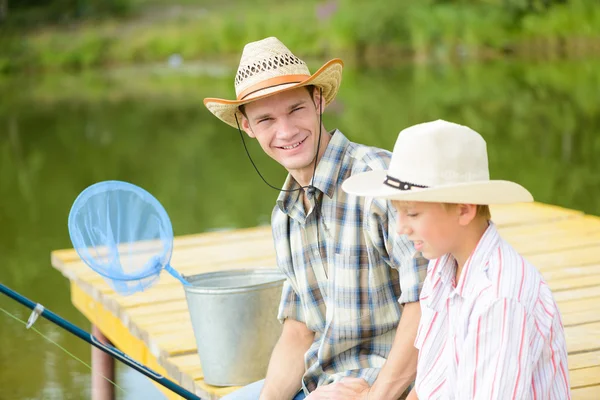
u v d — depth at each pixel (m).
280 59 2.89
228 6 29.95
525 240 5.60
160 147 14.32
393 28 26.38
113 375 5.26
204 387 3.74
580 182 9.84
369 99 17.86
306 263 2.93
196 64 27.25
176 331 4.35
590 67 21.80
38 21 28.95
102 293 4.94
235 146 14.22
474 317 2.20
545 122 14.11
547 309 2.22
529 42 25.44
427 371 2.42
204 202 10.07
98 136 15.53
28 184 11.86
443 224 2.29
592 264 5.01
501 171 10.58
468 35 25.69
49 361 5.60
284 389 3.03
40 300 6.73
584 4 24.98
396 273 2.84
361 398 2.74
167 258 3.69
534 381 2.23
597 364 3.61
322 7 27.64
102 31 28.52
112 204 3.59
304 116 2.86
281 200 2.91
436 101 17.09
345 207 2.81
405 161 2.32
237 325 3.63
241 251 5.73
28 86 23.59
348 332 2.86
